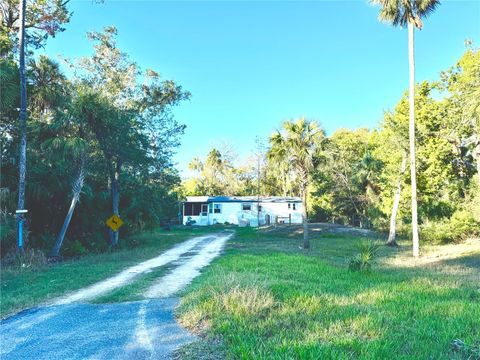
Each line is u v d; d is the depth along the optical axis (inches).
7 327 250.1
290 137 898.7
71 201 818.2
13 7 768.3
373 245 538.3
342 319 228.8
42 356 195.0
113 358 188.5
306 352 165.8
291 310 246.7
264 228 1566.2
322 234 1304.1
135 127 948.6
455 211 1142.3
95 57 1058.7
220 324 221.8
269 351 172.6
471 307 267.3
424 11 776.3
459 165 1120.8
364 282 404.8
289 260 580.1
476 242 1050.7
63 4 819.4
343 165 1777.8
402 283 388.5
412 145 786.8
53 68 783.1
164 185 1185.4
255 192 2797.7
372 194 1633.9
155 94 1125.1
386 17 797.2
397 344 183.8
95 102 788.6
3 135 746.2
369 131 2229.3
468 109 807.7
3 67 647.1
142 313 273.0
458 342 184.5
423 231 1144.2
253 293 266.7
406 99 1127.0
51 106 776.9
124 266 554.9
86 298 333.7
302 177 909.8
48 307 302.5
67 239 843.4
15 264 580.4
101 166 907.4
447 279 444.5
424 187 1149.1
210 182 2815.0
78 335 227.9
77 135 789.2
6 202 700.7
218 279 346.6
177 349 194.5
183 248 850.8
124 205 1072.8
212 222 2004.2
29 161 749.3
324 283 380.8
